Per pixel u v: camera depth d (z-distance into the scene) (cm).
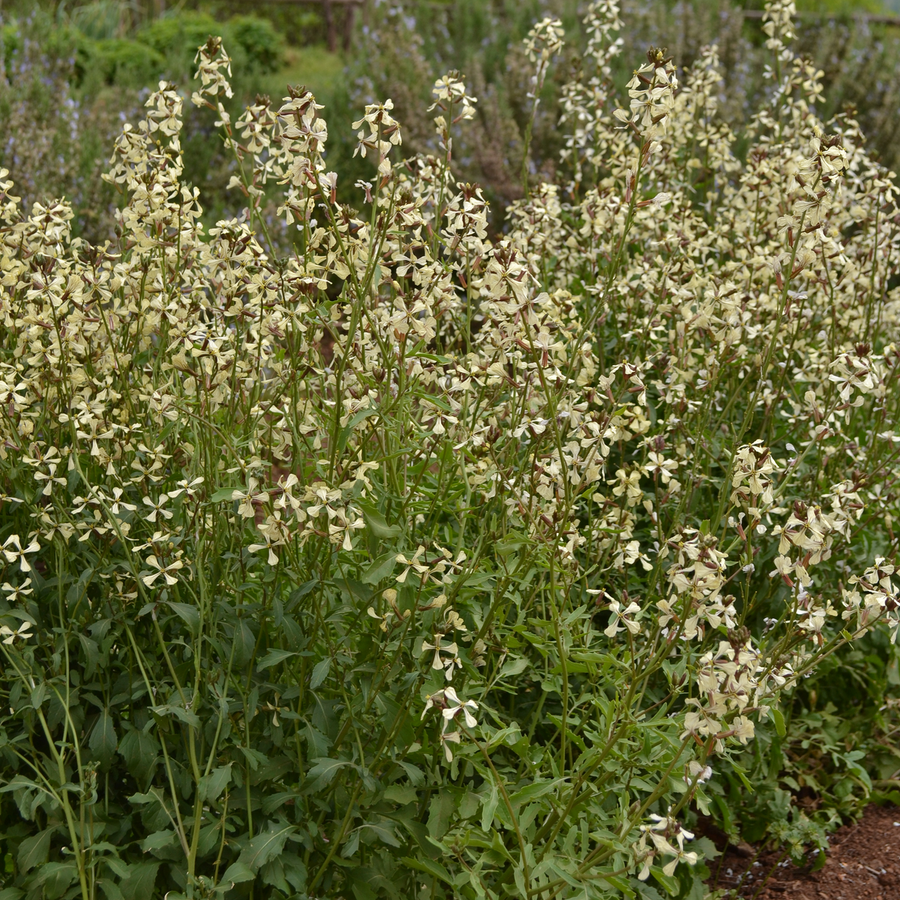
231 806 256
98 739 252
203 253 299
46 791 250
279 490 239
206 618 262
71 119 781
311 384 301
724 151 522
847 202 437
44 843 248
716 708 216
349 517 246
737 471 266
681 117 505
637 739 268
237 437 297
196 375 274
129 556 257
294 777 267
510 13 1152
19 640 265
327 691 273
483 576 259
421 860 256
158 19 1388
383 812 256
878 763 384
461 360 289
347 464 259
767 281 396
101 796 268
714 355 347
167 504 279
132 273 298
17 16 1085
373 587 257
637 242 446
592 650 292
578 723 297
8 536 286
